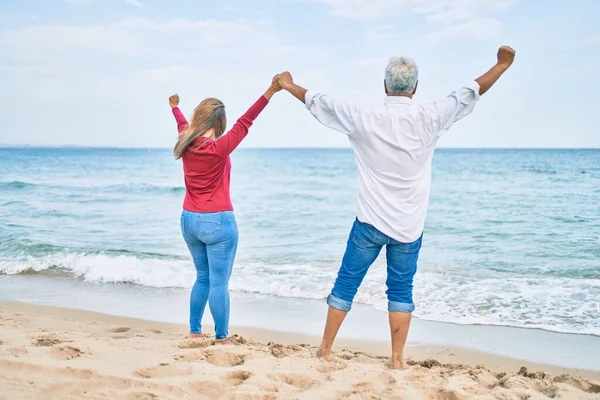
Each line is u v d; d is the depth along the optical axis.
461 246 11.55
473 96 3.33
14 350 3.60
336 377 3.31
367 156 3.38
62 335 4.19
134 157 75.69
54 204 18.75
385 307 6.85
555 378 3.78
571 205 18.03
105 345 3.87
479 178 31.58
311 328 6.04
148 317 6.42
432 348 5.40
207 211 4.12
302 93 3.60
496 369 4.81
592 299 7.23
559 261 9.91
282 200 21.75
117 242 11.77
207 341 4.12
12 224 13.91
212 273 4.26
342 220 15.94
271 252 10.92
